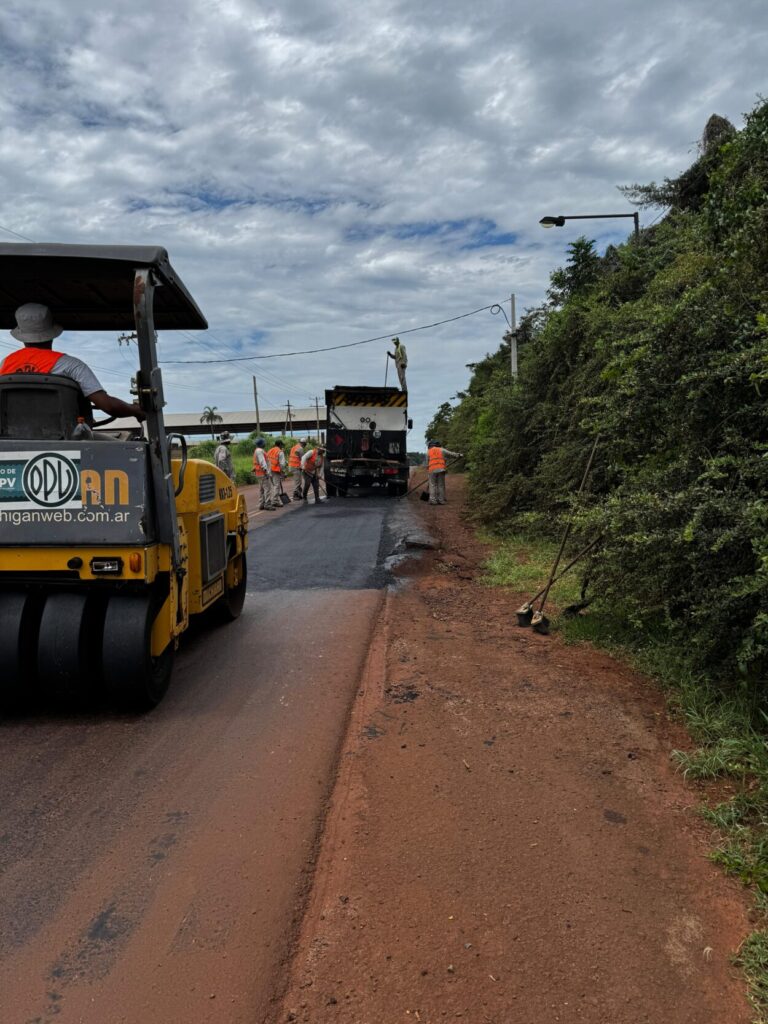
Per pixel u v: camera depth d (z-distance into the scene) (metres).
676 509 4.80
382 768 3.94
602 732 4.29
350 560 10.79
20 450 4.44
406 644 6.27
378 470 22.25
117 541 4.44
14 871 3.09
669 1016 2.25
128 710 4.91
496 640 6.33
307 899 2.90
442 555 10.99
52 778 3.94
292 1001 2.36
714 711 4.35
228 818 3.50
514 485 12.73
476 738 4.27
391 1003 2.33
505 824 3.34
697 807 3.44
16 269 4.81
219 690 5.32
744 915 2.70
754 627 4.08
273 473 19.55
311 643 6.54
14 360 4.76
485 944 2.57
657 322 5.61
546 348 13.10
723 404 5.14
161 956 2.58
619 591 5.96
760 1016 2.24
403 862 3.07
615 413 6.04
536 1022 2.24
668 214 13.42
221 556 6.48
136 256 4.58
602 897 2.81
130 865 3.12
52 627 4.53
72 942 2.65
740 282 5.52
